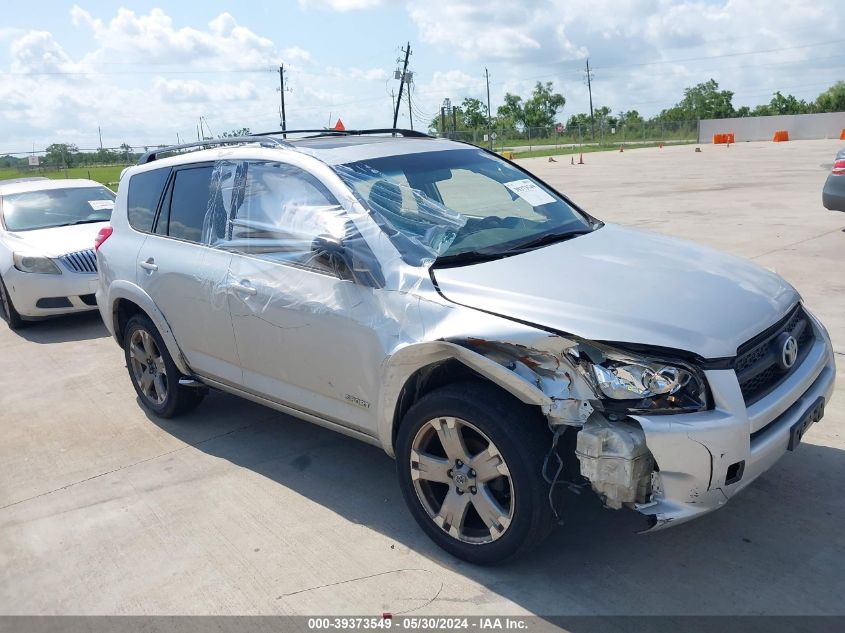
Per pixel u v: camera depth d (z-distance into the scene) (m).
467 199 3.98
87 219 8.90
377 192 3.70
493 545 3.05
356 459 4.34
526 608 2.89
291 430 4.83
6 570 3.45
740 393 2.74
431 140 4.54
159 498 4.01
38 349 7.35
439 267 3.31
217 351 4.29
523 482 2.85
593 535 3.35
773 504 3.51
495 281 3.15
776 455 2.91
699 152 37.50
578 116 94.88
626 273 3.27
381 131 4.87
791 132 50.25
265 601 3.05
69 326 8.26
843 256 8.34
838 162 9.68
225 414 5.18
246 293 3.92
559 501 2.93
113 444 4.79
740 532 3.30
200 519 3.75
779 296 3.33
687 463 2.64
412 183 3.88
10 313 8.13
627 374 2.68
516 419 2.87
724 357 2.76
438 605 2.94
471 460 3.06
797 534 3.27
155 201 4.82
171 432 4.92
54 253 7.78
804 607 2.80
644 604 2.87
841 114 47.59
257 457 4.45
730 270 3.50
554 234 3.85
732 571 3.04
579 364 2.73
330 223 3.62
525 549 2.97
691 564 3.10
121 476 4.32
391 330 3.23
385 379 3.26
